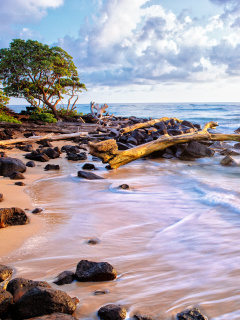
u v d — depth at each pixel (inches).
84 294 110.8
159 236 173.3
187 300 106.1
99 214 217.5
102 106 1175.6
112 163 408.8
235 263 135.5
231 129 1069.8
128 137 645.9
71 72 1114.7
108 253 150.1
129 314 98.0
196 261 139.0
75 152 549.6
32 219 203.8
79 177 350.3
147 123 859.4
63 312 94.2
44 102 1100.5
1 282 117.9
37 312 92.4
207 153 509.7
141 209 230.1
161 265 135.6
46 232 179.2
